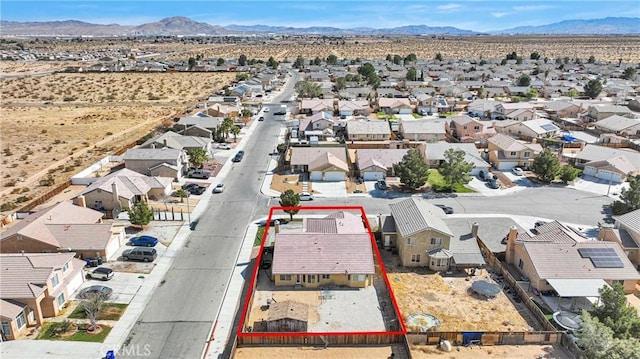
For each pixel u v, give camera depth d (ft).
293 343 131.44
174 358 125.90
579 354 123.65
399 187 258.78
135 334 135.13
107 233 177.47
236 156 307.58
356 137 358.84
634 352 110.52
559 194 249.55
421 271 172.96
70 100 520.83
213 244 190.90
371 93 553.23
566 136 353.51
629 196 212.02
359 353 127.65
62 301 146.92
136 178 237.66
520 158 288.10
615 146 328.90
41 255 150.20
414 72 631.97
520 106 427.74
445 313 147.23
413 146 331.16
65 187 255.29
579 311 145.69
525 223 212.43
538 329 139.64
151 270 170.09
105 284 160.04
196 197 242.58
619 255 161.17
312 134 362.12
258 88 588.50
